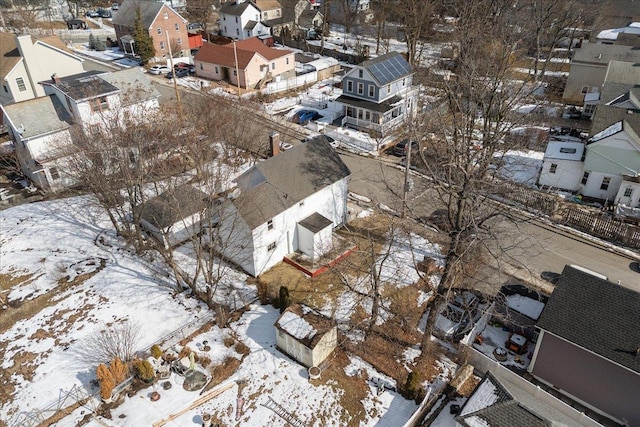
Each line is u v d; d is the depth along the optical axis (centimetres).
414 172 4191
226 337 2622
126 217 3584
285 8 8962
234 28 8512
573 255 3188
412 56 6588
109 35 8725
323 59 7156
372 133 4956
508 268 3055
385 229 3491
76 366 2464
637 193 3544
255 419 2194
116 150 3098
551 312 2231
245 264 3083
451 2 7594
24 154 4062
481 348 2517
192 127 4128
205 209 2952
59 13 9994
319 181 3222
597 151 3612
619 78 5103
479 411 1981
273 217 2950
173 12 7306
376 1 8869
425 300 2880
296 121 5234
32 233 3519
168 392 2317
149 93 4597
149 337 2609
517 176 4128
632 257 3169
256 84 6331
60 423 2178
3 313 2820
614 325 2114
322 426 2164
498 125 3231
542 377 2339
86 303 2867
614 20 7725
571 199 3791
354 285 2986
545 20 5778
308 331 2411
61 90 4078
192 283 2920
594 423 1992
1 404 2298
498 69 3447
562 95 5941
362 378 2386
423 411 2205
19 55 5116
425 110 4259
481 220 2491
